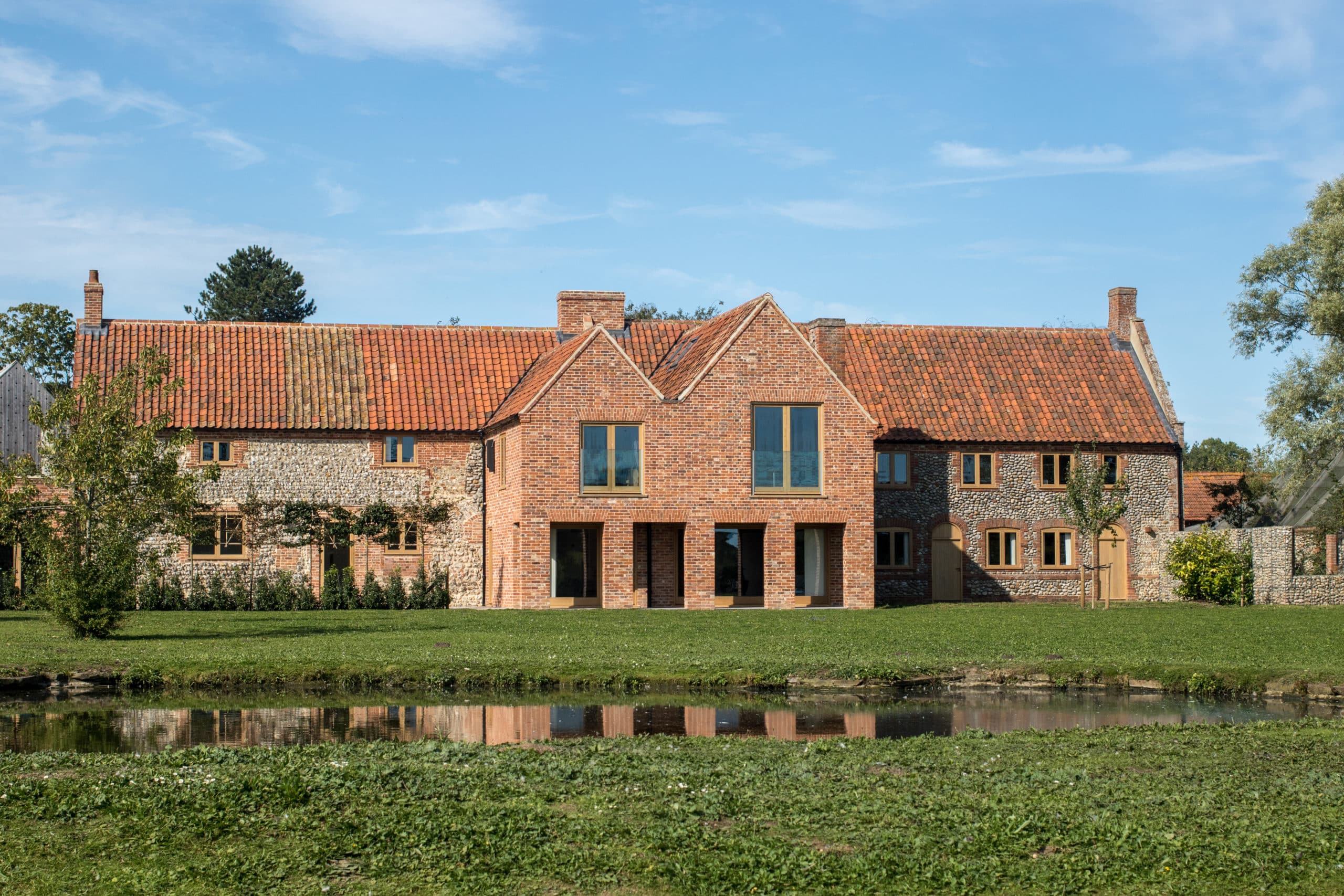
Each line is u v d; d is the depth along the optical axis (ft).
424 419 148.25
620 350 133.39
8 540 100.37
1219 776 48.29
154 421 99.25
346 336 157.48
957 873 37.29
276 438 144.87
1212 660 81.61
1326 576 150.92
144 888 36.65
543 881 37.14
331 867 38.34
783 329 136.26
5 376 175.94
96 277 153.07
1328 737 56.54
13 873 37.81
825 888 36.55
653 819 42.04
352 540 145.69
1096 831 40.81
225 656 80.74
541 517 131.34
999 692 75.46
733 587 140.15
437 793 45.03
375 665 77.36
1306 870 37.96
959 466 154.61
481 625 108.88
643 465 133.28
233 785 45.60
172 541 141.28
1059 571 155.94
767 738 57.11
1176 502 159.22
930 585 152.87
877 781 47.09
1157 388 162.91
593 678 75.97
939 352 163.43
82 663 76.95
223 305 299.99
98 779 46.65
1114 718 66.74
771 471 135.64
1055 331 169.07
